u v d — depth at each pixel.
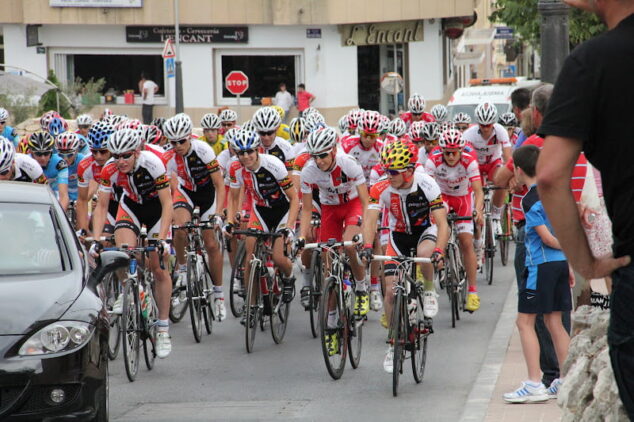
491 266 29.95
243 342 22.94
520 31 64.19
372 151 28.00
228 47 80.56
